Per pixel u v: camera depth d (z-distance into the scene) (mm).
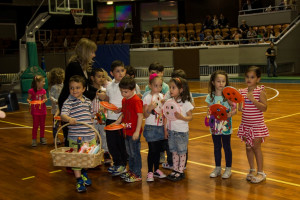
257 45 20328
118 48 21891
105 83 5426
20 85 17016
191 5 25188
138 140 4477
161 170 4980
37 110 6570
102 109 4875
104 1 25859
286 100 11273
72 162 3910
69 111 4238
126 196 4066
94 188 4359
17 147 6551
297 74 21188
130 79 4355
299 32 21250
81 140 4254
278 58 20250
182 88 4359
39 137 7348
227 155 4566
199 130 7465
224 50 21219
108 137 4738
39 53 23328
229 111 4422
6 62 23516
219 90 4520
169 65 22203
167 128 4508
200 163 5203
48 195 4168
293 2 21375
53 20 26891
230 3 24156
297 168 4879
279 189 4129
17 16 26484
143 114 4398
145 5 26156
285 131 7117
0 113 3236
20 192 4281
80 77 4281
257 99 4293
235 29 22141
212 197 3945
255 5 22938
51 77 6594
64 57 23031
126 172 4691
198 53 21719
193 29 23406
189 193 4090
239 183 4359
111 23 26922
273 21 21453
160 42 22969
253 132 4324
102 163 5387
